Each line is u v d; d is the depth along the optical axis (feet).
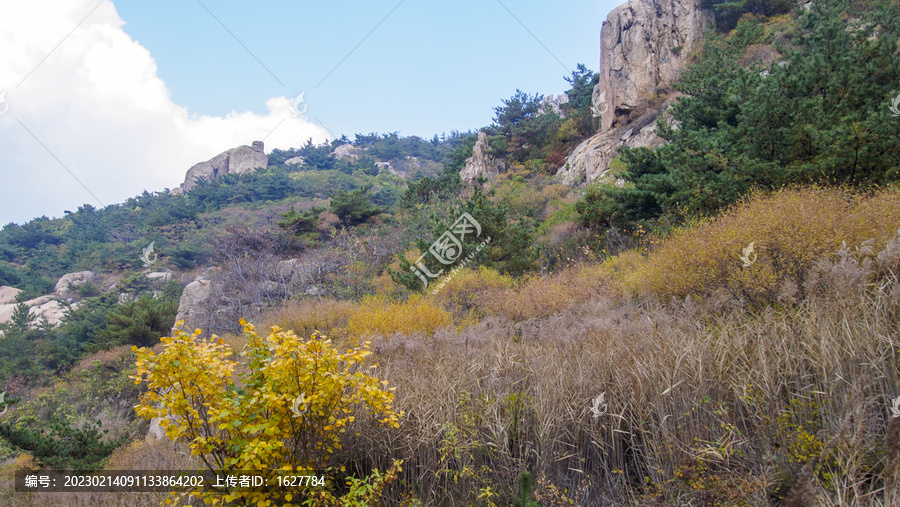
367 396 13.32
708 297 20.13
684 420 13.33
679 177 37.04
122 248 166.20
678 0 86.17
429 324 31.14
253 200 203.62
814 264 17.44
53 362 91.71
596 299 28.12
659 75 83.56
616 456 13.76
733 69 48.08
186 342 12.42
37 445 24.77
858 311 14.24
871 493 9.98
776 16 79.92
